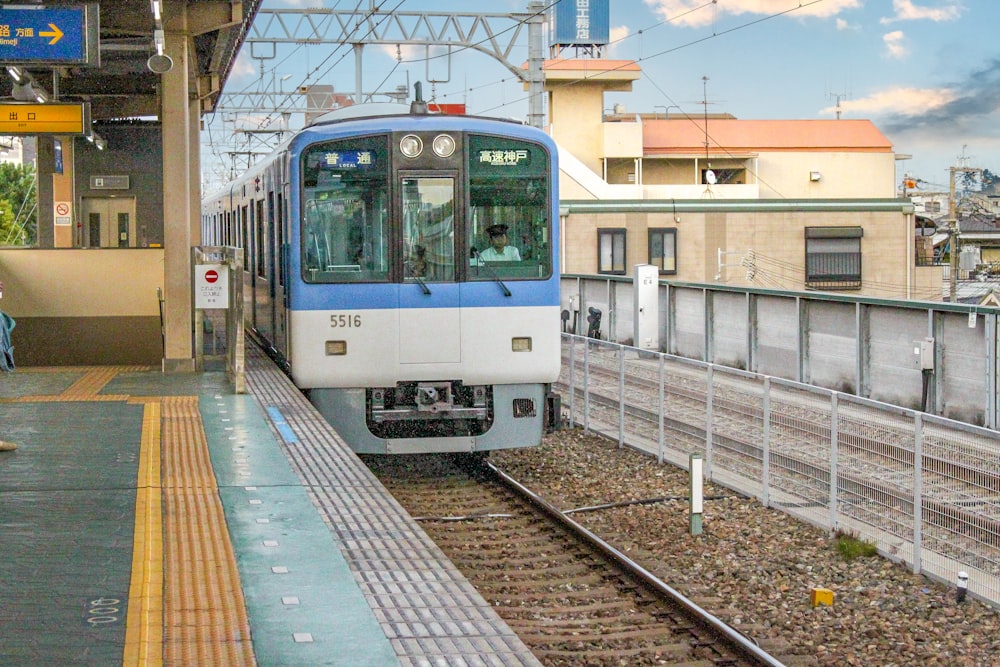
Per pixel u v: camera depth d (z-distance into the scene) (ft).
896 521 28.43
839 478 30.78
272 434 31.81
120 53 59.47
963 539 25.99
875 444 29.35
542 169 36.58
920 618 24.12
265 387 40.50
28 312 48.70
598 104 171.53
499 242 36.40
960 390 49.29
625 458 42.63
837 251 116.47
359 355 35.91
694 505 31.14
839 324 58.70
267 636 15.96
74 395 39.06
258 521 22.57
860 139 178.09
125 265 49.24
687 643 22.47
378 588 18.40
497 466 41.83
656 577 26.37
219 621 16.56
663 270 114.21
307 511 23.45
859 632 23.26
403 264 35.91
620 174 174.91
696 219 114.62
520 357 36.55
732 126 178.40
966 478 26.12
